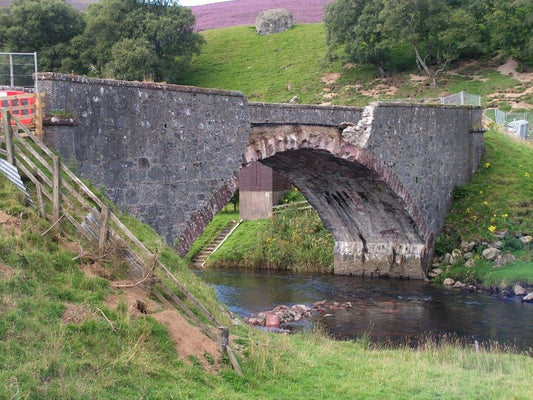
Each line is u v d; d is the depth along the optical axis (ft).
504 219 113.91
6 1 258.57
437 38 204.13
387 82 205.36
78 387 32.73
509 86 188.75
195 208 68.44
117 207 59.36
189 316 46.78
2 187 47.78
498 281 103.91
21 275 39.50
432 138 113.39
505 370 55.88
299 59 235.20
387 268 118.93
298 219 138.31
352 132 94.73
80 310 39.32
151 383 36.32
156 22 196.54
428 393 45.11
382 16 197.88
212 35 273.13
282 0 357.20
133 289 45.24
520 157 130.11
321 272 126.72
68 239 46.57
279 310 92.79
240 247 137.69
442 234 117.60
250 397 39.04
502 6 198.29
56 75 54.80
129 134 61.62
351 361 53.42
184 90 66.85
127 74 183.83
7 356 32.91
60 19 194.39
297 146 84.89
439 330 82.58
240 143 74.23
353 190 109.50
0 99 53.83
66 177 53.21
